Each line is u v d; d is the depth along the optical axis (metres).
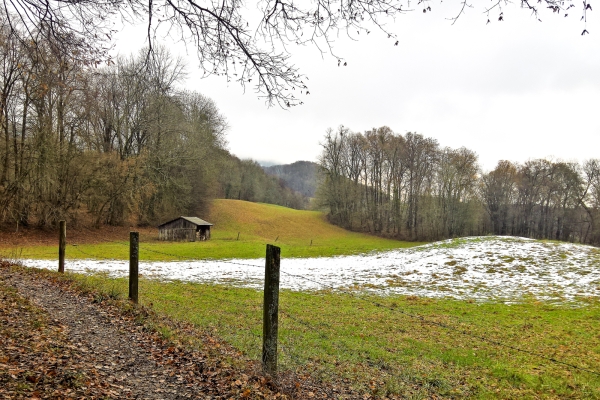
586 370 9.73
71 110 32.28
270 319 6.18
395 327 13.59
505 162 76.50
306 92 5.87
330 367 8.38
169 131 48.03
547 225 75.12
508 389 8.67
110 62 6.30
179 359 6.64
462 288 22.52
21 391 4.33
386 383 7.91
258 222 74.12
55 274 13.42
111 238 45.19
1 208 36.47
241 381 5.93
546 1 3.90
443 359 10.60
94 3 5.43
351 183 83.81
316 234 73.50
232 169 103.00
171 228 50.69
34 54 6.13
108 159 47.09
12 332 6.34
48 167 38.50
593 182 68.50
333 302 17.44
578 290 21.38
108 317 8.52
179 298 15.19
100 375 5.43
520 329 14.13
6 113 29.64
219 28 5.53
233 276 23.31
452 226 71.38
